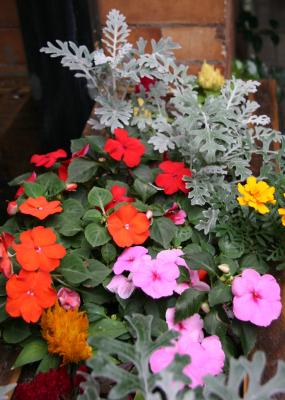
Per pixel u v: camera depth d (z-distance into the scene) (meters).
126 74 1.26
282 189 1.09
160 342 0.76
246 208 1.06
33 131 1.82
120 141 1.22
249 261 1.04
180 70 1.27
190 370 0.82
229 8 1.75
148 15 1.64
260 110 1.58
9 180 1.65
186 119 1.14
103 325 0.97
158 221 1.09
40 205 1.07
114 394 0.70
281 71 2.83
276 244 1.07
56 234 1.08
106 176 1.27
